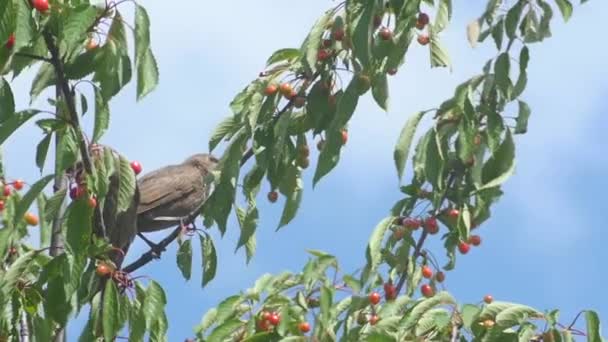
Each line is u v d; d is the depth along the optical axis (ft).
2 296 37.14
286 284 39.22
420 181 42.29
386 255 41.73
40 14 35.09
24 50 35.91
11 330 38.09
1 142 35.47
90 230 35.65
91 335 38.29
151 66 36.73
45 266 36.52
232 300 39.19
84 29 34.55
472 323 36.58
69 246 35.47
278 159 42.70
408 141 41.29
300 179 44.83
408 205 42.22
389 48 41.22
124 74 36.37
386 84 41.37
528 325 35.76
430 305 36.88
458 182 42.42
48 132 36.86
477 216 42.88
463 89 41.39
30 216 41.63
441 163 40.50
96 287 38.50
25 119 35.63
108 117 36.17
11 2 33.09
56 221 41.73
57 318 36.91
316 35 41.83
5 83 35.58
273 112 43.70
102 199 36.09
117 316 37.04
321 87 42.63
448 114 42.06
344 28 41.65
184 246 46.16
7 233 36.83
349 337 37.50
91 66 36.11
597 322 35.58
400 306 38.11
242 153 43.60
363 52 38.50
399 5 40.40
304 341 37.45
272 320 38.47
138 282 38.63
